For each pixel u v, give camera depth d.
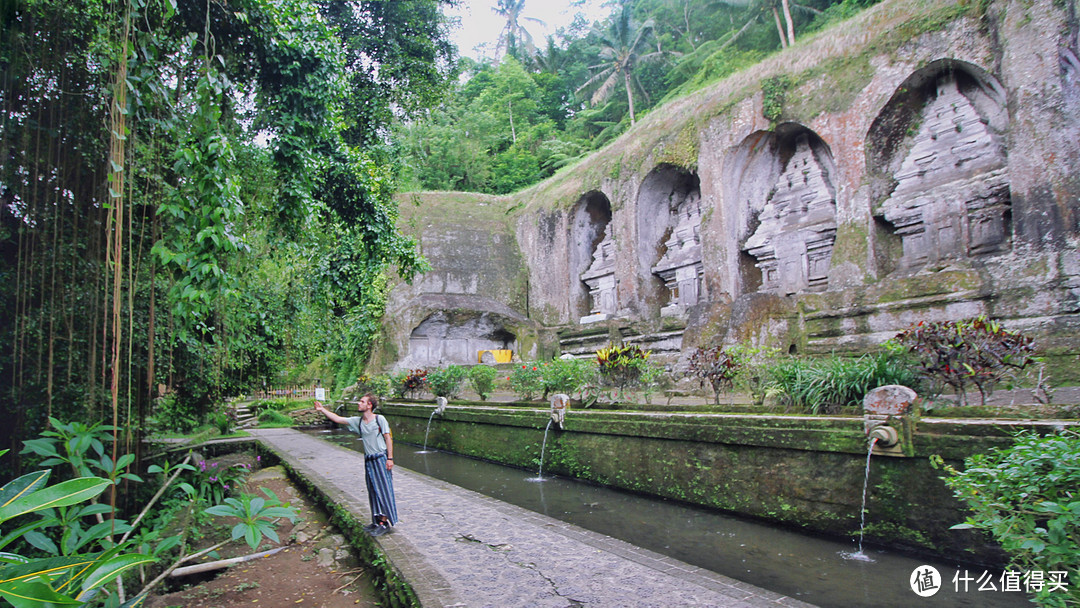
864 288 11.77
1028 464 2.93
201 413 8.38
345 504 6.09
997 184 11.00
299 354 10.77
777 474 5.79
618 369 8.80
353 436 15.45
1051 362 8.55
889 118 12.71
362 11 13.62
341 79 7.20
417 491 6.96
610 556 4.43
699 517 6.18
